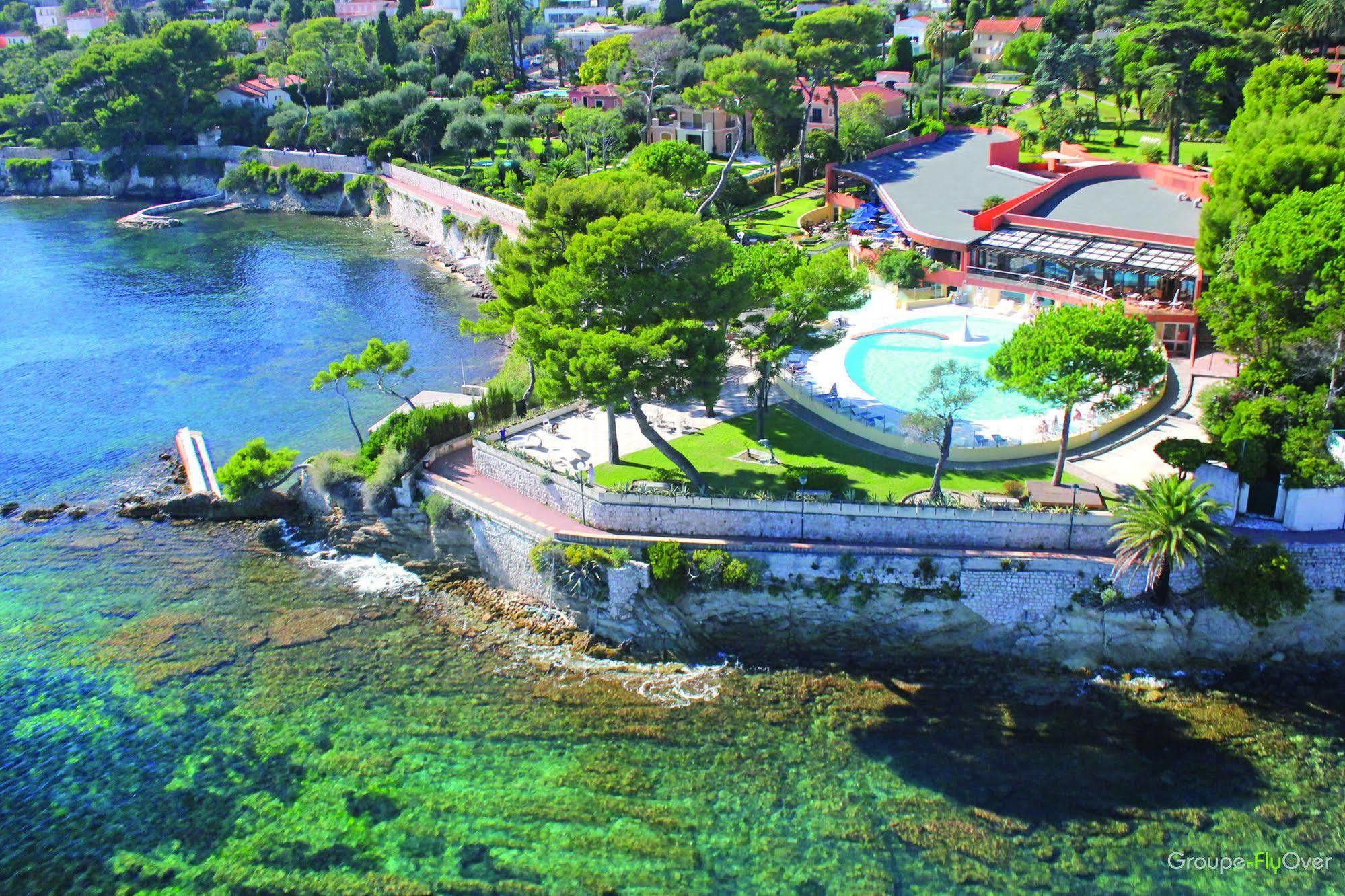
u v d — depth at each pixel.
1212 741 66.06
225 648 76.50
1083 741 66.25
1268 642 73.31
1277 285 81.88
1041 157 168.38
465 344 131.62
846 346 109.81
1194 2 187.12
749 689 72.31
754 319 90.94
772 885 56.38
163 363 127.69
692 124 187.62
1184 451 78.00
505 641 77.88
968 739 66.75
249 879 57.25
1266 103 133.12
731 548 77.06
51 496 97.06
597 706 70.56
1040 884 55.97
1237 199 98.25
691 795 62.59
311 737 67.75
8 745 67.00
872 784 63.00
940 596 74.94
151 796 63.09
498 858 58.31
